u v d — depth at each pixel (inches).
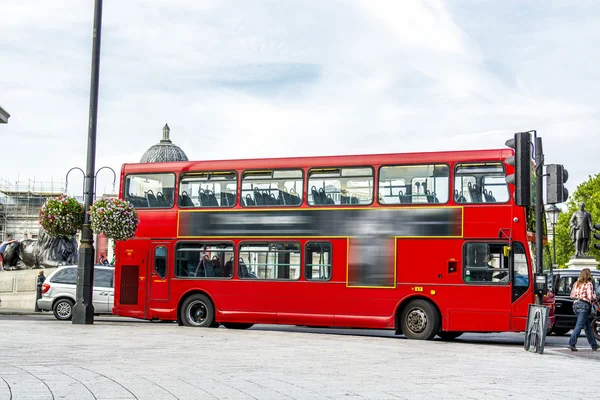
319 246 834.2
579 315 723.4
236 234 873.5
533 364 558.3
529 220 774.5
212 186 894.4
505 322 759.1
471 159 784.9
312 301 831.1
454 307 775.1
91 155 900.6
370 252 809.5
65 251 1571.1
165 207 912.9
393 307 796.0
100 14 904.3
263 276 858.1
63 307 1082.1
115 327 844.0
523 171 661.9
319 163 844.6
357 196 823.7
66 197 926.4
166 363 485.4
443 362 550.9
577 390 403.9
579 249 1560.0
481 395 372.5
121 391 353.7
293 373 449.4
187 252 898.1
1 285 1482.5
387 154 818.8
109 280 1122.0
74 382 379.9
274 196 862.5
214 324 901.8
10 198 3656.5
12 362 468.1
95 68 901.8
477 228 773.9
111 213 879.1
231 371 450.9
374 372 466.6
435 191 793.6
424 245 790.5
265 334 802.2
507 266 763.4
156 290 906.7
